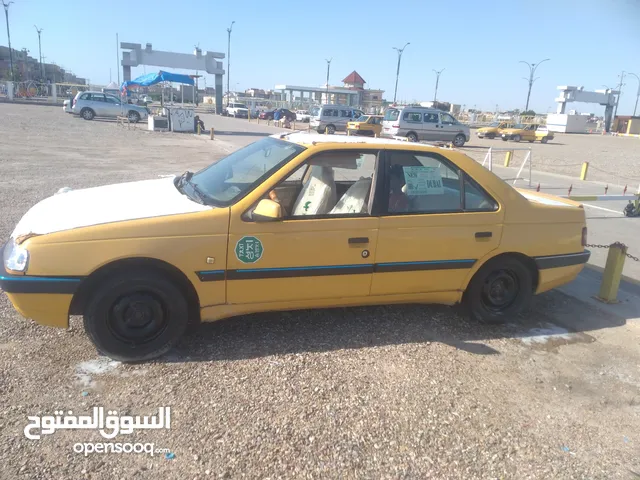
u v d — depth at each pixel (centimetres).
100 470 252
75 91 7312
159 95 8612
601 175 1847
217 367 349
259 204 349
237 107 5912
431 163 405
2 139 1828
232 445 274
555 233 438
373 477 257
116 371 339
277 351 374
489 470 268
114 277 334
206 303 357
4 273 321
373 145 393
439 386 342
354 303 399
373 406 314
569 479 265
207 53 5475
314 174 418
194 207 356
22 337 375
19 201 832
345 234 372
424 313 458
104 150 1725
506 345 411
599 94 7612
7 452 260
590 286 572
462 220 402
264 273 360
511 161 2262
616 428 311
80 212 349
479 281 426
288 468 259
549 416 319
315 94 10325
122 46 4900
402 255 391
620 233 877
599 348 416
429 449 280
